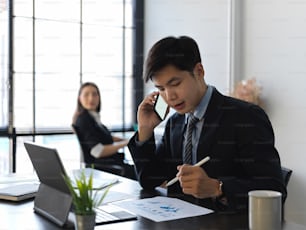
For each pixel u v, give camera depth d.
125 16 3.97
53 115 3.56
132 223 1.20
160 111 1.63
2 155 3.31
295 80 2.78
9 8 3.32
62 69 3.62
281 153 2.89
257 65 3.03
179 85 1.41
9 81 3.34
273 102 2.93
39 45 3.49
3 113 3.34
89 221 1.05
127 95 4.02
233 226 1.16
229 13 3.17
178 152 1.64
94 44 3.81
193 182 1.26
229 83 3.18
